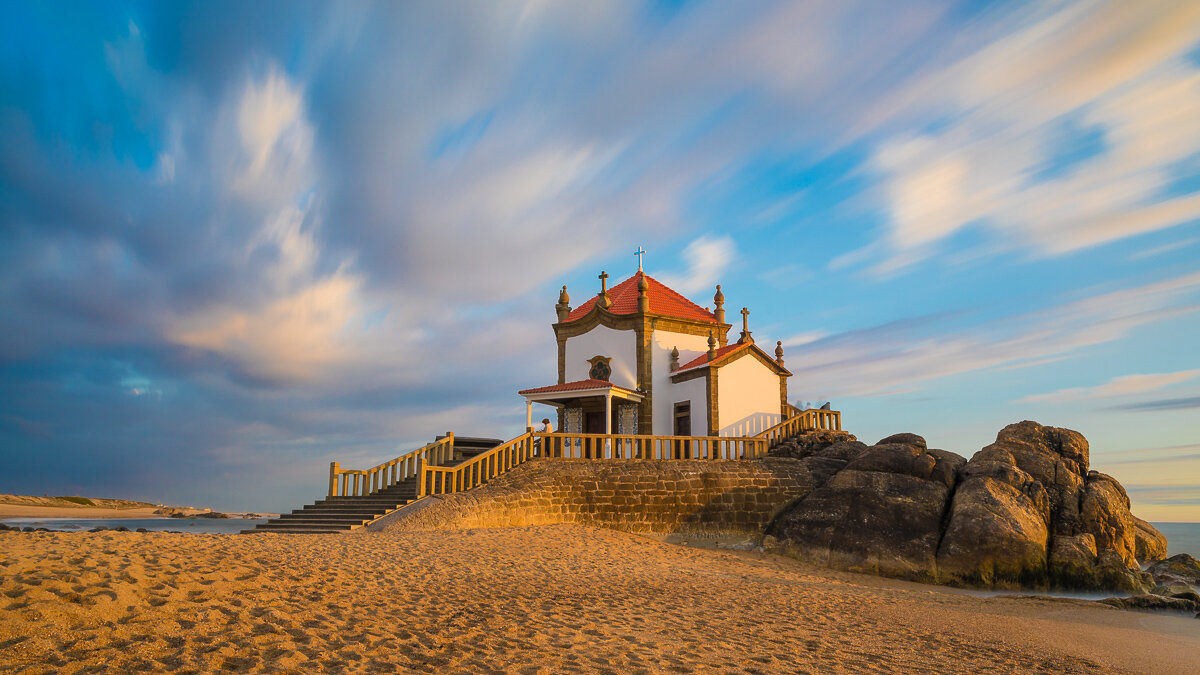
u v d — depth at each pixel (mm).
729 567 22297
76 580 9430
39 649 7387
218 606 9727
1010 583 22703
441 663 8461
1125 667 11664
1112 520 24547
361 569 14023
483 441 33656
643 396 37219
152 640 8117
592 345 39469
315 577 12469
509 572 16266
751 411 37031
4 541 12188
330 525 23516
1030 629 14523
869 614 14906
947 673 10023
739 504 28625
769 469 29656
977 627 14289
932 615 15383
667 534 27781
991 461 26812
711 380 35562
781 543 26922
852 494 27078
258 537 17688
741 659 9680
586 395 34094
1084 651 12742
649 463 29047
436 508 23656
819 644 11227
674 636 10844
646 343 37719
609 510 27844
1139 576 22984
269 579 11703
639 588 15820
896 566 23984
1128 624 16109
